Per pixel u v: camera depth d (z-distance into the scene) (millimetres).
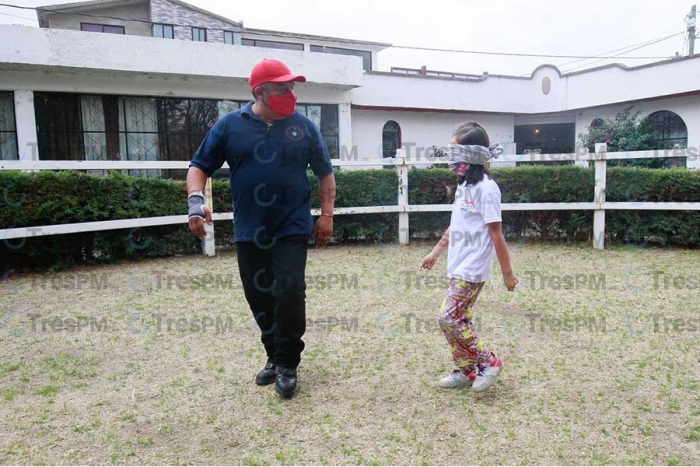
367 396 2793
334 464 2172
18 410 2639
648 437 2361
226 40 19062
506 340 3637
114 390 2883
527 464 2162
